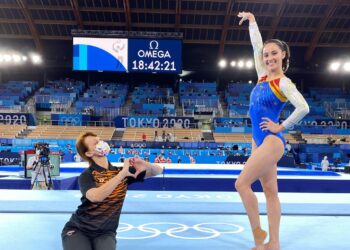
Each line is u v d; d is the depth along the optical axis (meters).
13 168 14.02
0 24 33.56
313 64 37.22
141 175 2.98
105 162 3.00
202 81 40.09
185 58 36.84
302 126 28.88
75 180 11.30
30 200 6.36
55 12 32.59
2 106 30.89
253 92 3.52
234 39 35.19
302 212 5.51
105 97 33.22
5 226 4.47
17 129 27.47
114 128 28.19
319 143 25.41
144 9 32.03
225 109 33.59
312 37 35.00
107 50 27.09
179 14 32.31
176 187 10.45
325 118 30.62
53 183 9.98
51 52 36.41
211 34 34.78
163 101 33.19
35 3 31.62
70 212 5.35
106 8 32.00
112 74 37.66
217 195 7.35
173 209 5.61
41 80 39.19
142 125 29.22
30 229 4.32
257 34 3.88
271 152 3.18
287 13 32.66
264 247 3.28
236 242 3.88
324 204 6.26
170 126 29.23
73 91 34.25
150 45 27.16
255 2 31.12
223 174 11.84
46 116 31.83
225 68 36.94
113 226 2.89
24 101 33.34
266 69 3.67
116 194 2.88
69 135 26.83
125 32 27.12
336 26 34.03
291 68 37.00
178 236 4.11
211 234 4.21
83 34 27.00
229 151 22.00
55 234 4.09
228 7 31.34
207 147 24.92
